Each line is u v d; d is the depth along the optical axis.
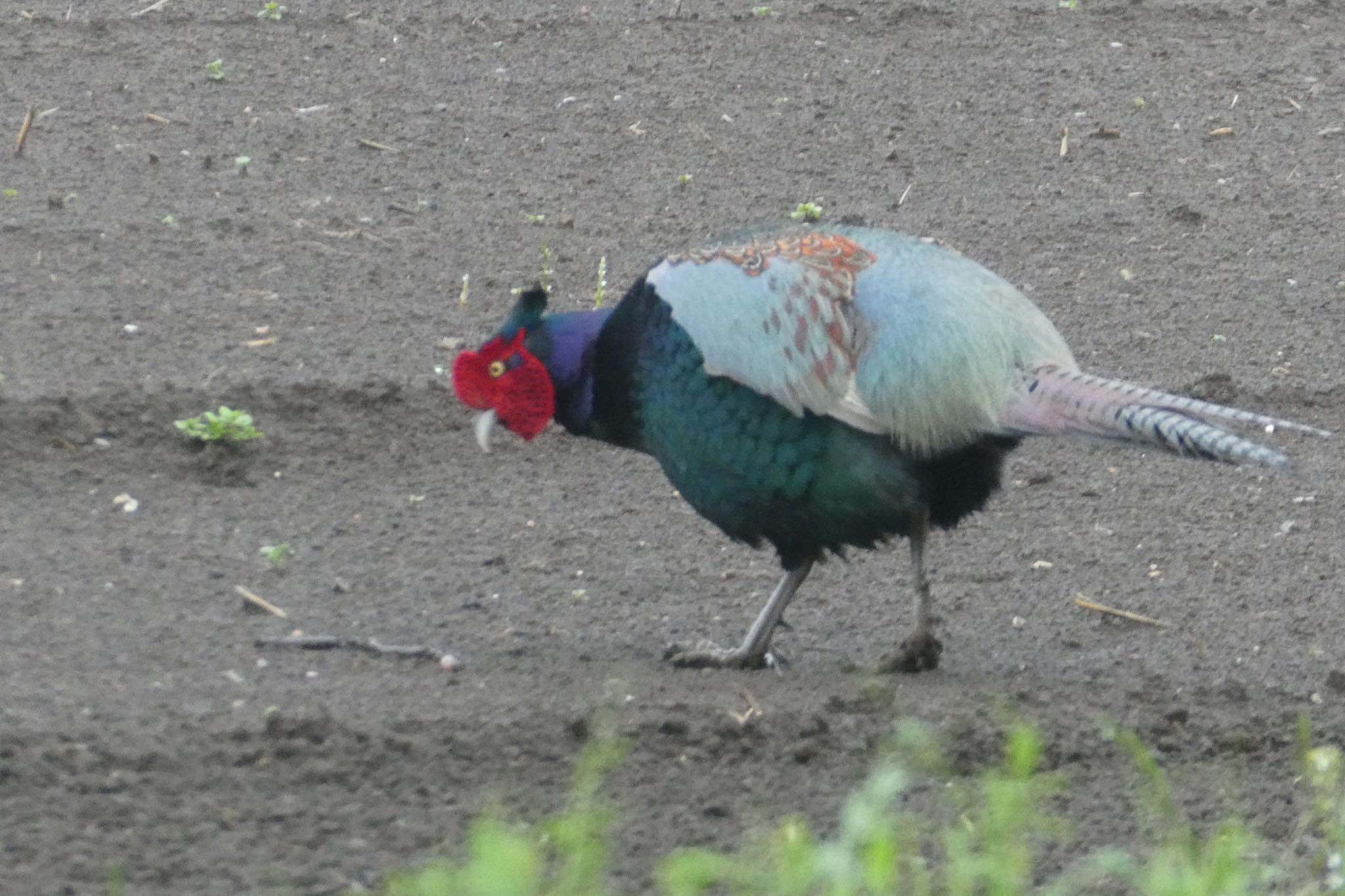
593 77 16.92
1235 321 13.44
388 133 15.52
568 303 12.91
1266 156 16.19
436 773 7.75
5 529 10.04
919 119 16.53
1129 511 11.31
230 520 10.46
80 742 7.61
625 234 14.05
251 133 15.30
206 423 11.15
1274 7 19.50
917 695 8.79
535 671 8.91
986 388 8.55
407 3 18.33
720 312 8.70
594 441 11.74
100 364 11.65
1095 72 17.72
